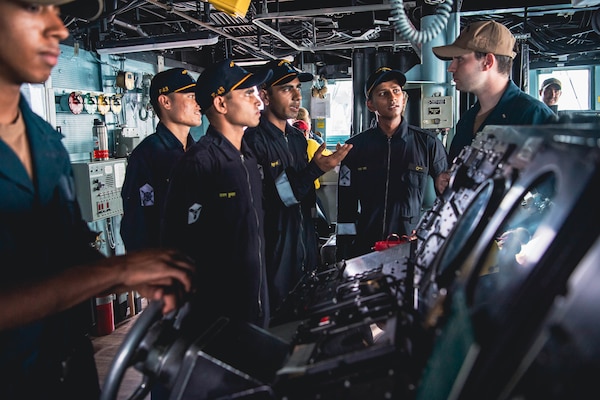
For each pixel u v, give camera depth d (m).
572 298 0.47
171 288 0.93
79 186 4.29
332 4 4.59
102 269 0.86
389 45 5.91
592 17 4.39
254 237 2.16
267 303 2.26
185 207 2.02
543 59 7.72
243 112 2.20
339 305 1.03
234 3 2.79
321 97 8.34
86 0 1.32
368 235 2.92
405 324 0.81
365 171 2.92
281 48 7.44
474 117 2.16
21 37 0.86
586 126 0.71
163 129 3.12
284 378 0.79
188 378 0.87
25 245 0.98
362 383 0.73
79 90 4.74
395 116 2.85
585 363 0.44
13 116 1.02
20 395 0.97
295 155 3.03
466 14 4.13
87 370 1.22
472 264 0.76
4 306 0.78
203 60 7.93
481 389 0.54
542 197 1.47
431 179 3.25
